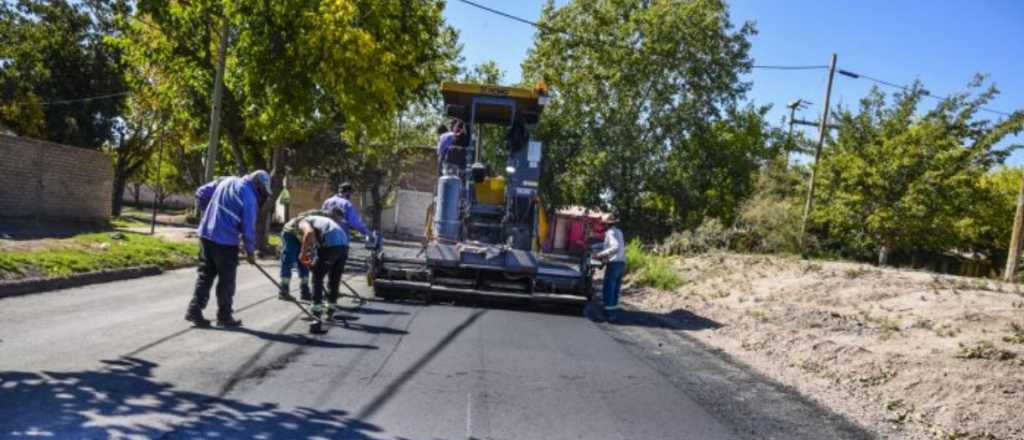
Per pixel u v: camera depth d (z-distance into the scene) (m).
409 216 48.44
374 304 11.09
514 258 11.66
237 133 22.45
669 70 29.55
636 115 29.06
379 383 5.89
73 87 33.31
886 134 25.97
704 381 6.98
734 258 19.48
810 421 5.81
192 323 7.96
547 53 30.56
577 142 27.36
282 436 4.40
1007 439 5.50
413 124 37.97
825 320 10.30
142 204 58.72
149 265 13.58
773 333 9.68
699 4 29.19
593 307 13.00
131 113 34.72
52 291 10.05
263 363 6.28
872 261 27.19
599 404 5.80
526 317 10.89
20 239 14.05
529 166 12.98
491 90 13.02
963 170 24.89
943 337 8.69
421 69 23.39
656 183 27.67
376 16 20.02
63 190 19.69
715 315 11.98
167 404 4.86
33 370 5.49
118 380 5.37
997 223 28.06
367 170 37.22
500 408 5.44
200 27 21.22
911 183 24.81
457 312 10.82
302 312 9.51
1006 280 16.14
